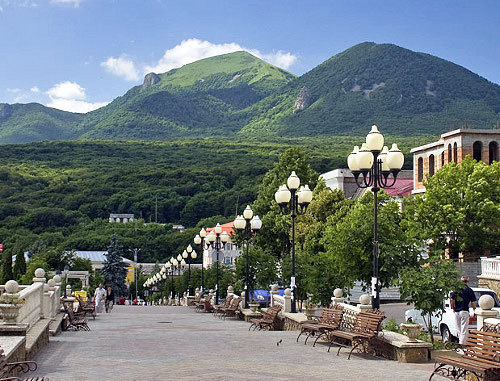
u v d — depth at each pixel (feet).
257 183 506.48
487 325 39.63
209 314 124.16
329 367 43.60
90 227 449.06
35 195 512.22
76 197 505.66
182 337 66.80
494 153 160.97
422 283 56.49
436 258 59.36
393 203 83.97
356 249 79.56
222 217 441.27
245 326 86.94
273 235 171.01
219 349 54.70
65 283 216.54
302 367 43.39
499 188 137.69
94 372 40.01
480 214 134.10
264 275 120.26
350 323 57.72
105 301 142.72
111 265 339.57
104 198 512.22
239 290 137.80
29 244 382.22
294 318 76.28
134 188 529.45
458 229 136.15
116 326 85.76
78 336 67.62
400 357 47.42
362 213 81.76
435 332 77.30
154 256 412.77
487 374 34.04
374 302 55.21
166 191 516.32
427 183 141.90
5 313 42.63
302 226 150.51
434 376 39.83
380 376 39.52
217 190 516.73
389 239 78.33
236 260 122.21
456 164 145.59
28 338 47.21
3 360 31.32
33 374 39.04
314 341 61.46
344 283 85.25
